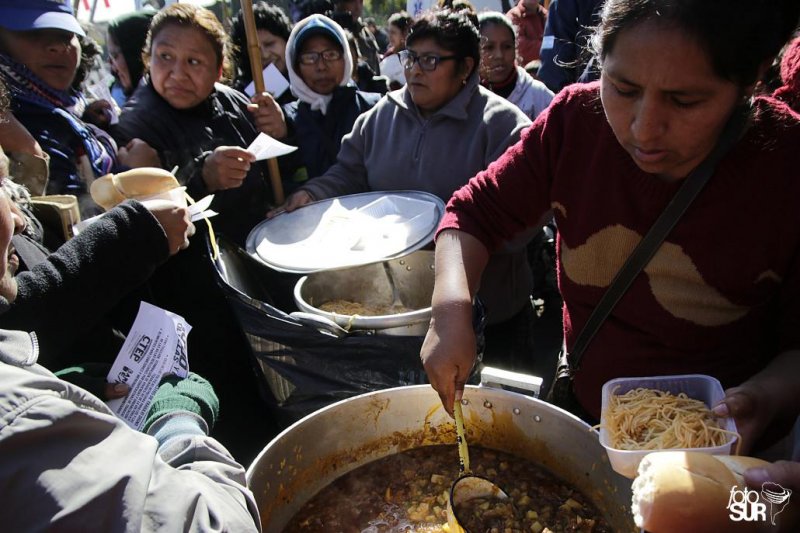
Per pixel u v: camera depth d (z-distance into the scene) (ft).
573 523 3.62
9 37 6.07
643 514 2.41
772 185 3.17
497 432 4.19
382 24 45.60
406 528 3.67
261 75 7.71
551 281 11.18
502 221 4.22
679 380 3.31
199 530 2.18
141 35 9.73
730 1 2.50
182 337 4.12
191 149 7.03
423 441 4.32
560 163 3.85
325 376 4.95
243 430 6.45
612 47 2.82
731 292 3.43
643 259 3.57
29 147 5.23
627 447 2.98
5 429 1.82
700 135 2.87
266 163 8.25
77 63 6.63
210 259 5.67
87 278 4.03
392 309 6.33
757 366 3.71
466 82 6.82
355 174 7.70
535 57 16.83
